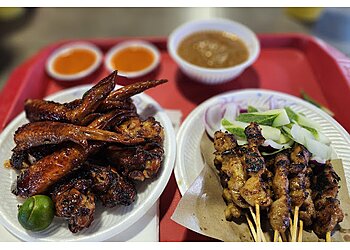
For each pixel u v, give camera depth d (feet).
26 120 0.91
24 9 1.76
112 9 1.75
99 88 0.77
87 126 0.77
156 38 1.24
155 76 1.15
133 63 1.18
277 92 1.00
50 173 0.72
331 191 0.72
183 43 1.12
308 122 0.85
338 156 0.82
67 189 0.72
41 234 0.72
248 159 0.73
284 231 0.68
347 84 0.96
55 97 0.96
